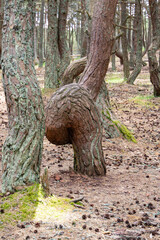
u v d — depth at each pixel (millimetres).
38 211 3150
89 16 7691
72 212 3330
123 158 7238
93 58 5820
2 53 3719
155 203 4031
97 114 5469
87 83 5809
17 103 3590
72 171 5648
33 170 3666
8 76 3615
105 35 5711
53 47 15398
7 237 2682
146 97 15898
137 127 10500
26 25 3689
